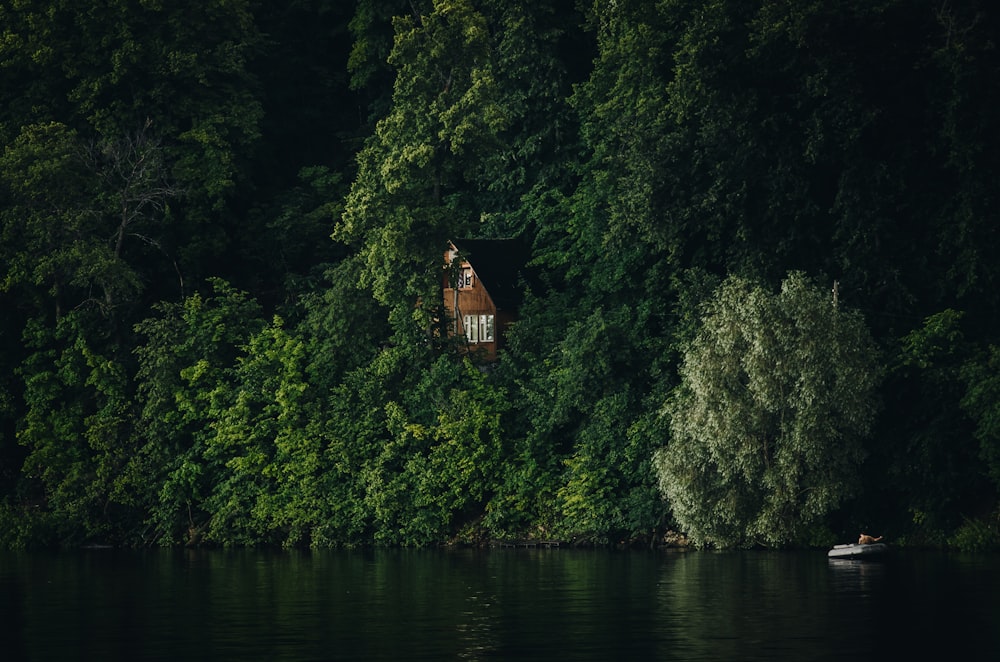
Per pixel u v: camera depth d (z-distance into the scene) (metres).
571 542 73.56
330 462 78.88
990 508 67.38
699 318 70.81
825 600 44.22
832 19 69.12
